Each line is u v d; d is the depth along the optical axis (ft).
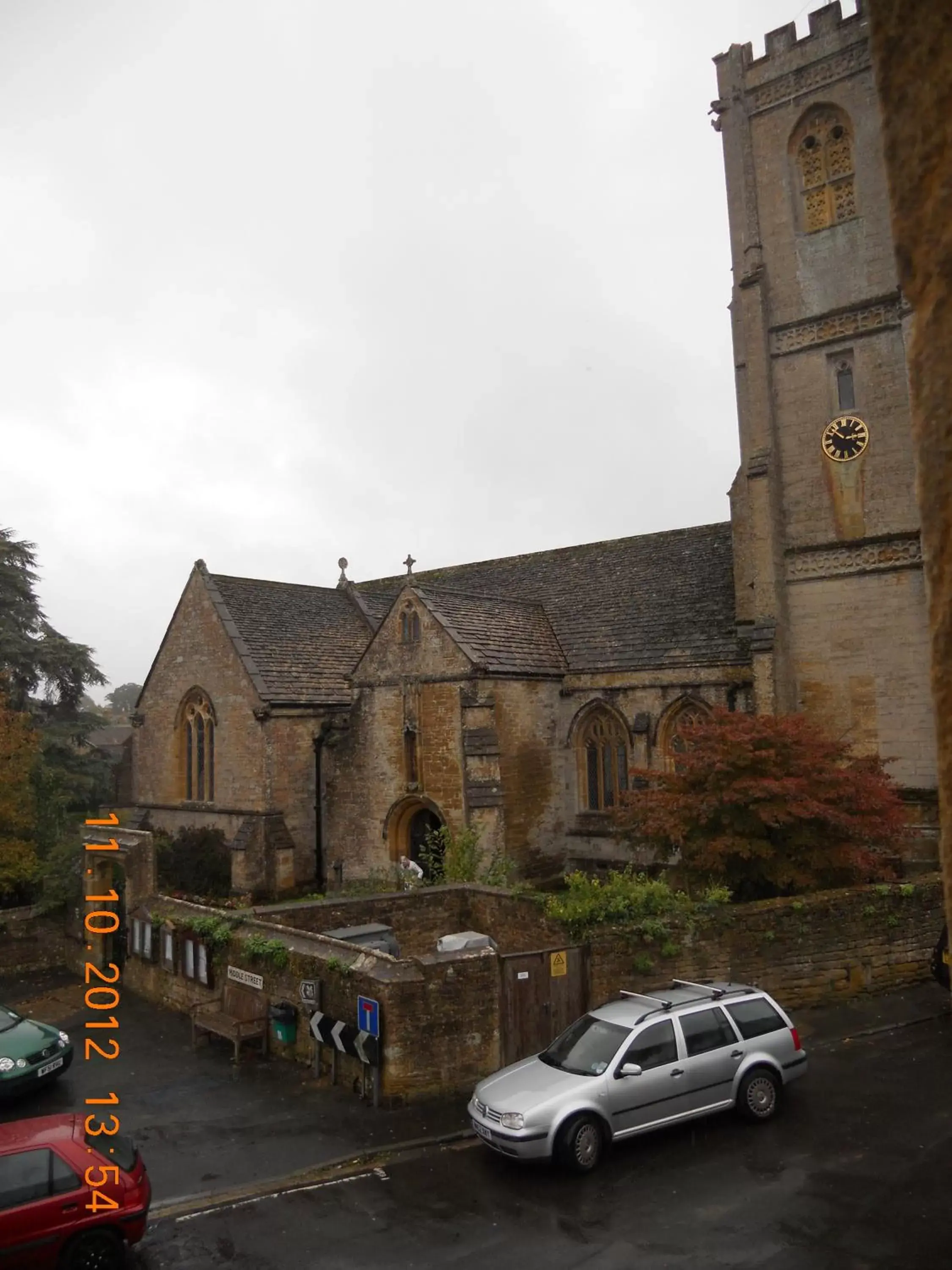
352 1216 42.09
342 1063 58.39
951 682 6.21
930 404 6.42
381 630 107.65
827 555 98.37
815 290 100.73
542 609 127.44
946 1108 49.60
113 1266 37.50
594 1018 50.11
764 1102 49.14
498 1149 45.14
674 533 131.75
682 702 103.24
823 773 72.64
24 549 173.99
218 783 119.34
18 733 106.42
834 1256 36.24
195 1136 51.57
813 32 100.89
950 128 6.29
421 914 81.25
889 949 70.23
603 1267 36.55
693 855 73.36
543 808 108.68
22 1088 57.06
